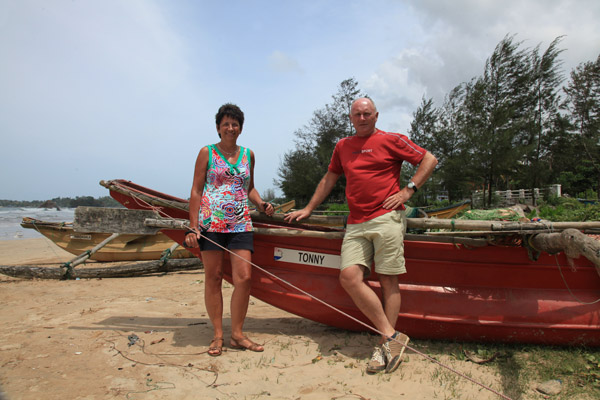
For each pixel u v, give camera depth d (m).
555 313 3.69
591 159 30.36
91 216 4.20
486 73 26.97
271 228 4.20
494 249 3.80
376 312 3.53
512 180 30.48
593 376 3.24
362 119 3.58
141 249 10.59
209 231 3.79
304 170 43.31
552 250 3.40
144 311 5.52
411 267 3.99
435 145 31.91
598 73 29.28
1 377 3.30
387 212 3.52
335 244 4.11
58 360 3.67
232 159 3.88
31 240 20.75
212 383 3.21
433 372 3.40
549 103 29.06
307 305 4.21
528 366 3.47
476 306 3.80
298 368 3.50
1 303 6.02
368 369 3.40
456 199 27.84
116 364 3.59
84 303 6.02
